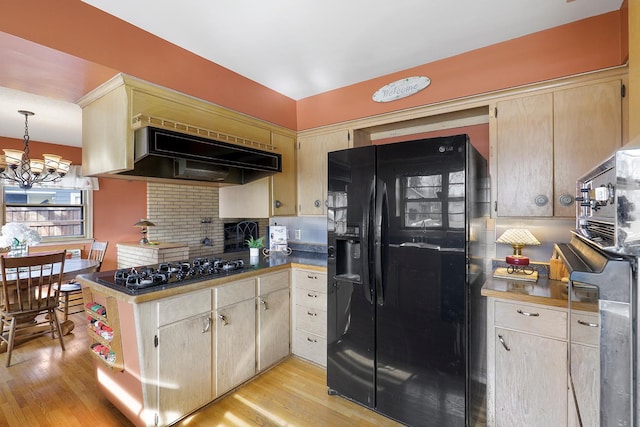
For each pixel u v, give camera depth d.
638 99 1.01
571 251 1.35
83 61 1.72
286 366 2.63
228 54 2.29
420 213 1.83
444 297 1.76
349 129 2.87
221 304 2.16
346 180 2.13
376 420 1.97
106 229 5.32
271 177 2.94
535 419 1.68
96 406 2.08
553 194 1.95
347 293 2.14
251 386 2.34
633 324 0.78
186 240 5.13
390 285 1.94
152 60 2.02
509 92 2.09
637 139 0.82
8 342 2.73
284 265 2.70
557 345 1.61
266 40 2.10
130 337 1.78
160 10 1.77
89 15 1.71
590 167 1.85
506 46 2.11
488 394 1.82
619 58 1.77
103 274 2.21
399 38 2.08
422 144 1.81
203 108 2.36
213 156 2.21
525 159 2.04
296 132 3.23
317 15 1.83
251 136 2.75
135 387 1.81
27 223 4.70
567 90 1.92
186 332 1.95
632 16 1.05
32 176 4.52
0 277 2.88
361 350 2.07
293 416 2.01
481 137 2.49
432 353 1.80
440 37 2.07
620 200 0.77
